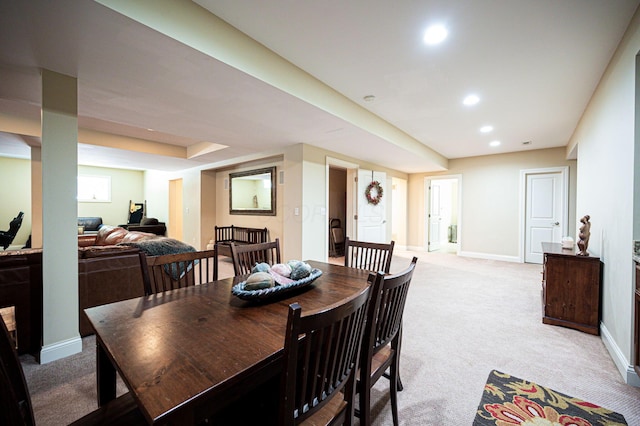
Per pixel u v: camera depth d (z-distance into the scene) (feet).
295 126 10.96
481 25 6.18
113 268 8.40
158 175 27.40
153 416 2.10
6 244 18.48
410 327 8.70
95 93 7.93
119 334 3.39
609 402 5.38
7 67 6.43
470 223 21.18
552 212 18.08
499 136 15.26
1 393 2.30
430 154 18.40
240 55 6.53
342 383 3.27
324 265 7.44
